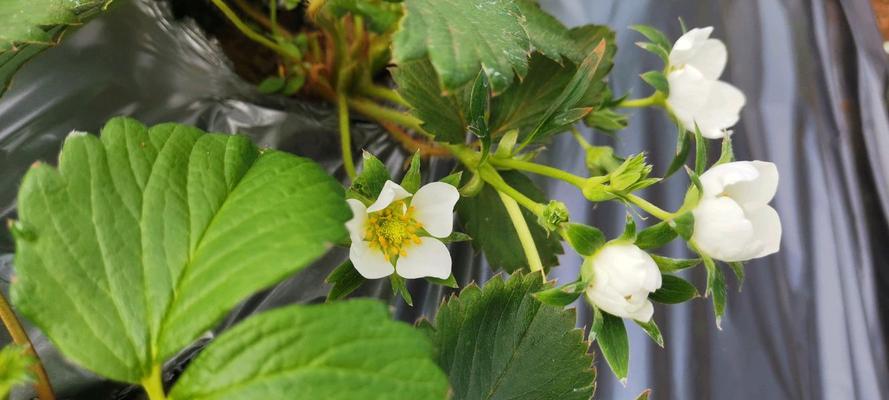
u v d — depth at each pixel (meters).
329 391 0.27
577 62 0.37
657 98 0.37
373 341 0.28
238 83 0.41
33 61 0.38
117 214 0.29
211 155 0.30
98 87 0.38
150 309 0.28
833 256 0.42
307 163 0.30
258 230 0.29
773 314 0.42
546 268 0.38
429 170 0.41
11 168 0.37
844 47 0.45
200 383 0.28
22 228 0.28
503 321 0.34
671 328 0.41
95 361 0.28
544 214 0.33
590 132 0.43
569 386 0.34
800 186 0.43
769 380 0.41
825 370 0.41
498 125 0.38
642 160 0.33
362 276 0.33
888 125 0.44
